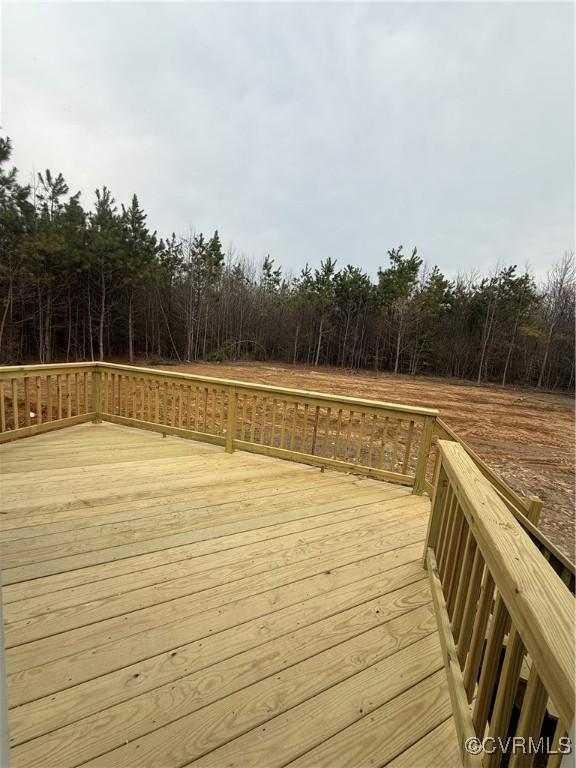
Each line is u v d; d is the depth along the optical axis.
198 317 24.56
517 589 0.93
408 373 25.39
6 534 2.41
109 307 20.70
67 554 2.23
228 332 27.39
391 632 1.80
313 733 1.30
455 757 1.26
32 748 1.18
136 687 1.42
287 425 8.39
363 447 7.27
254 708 1.37
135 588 1.98
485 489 1.60
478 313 25.36
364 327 27.08
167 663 1.53
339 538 2.66
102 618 1.75
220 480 3.57
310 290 27.20
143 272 20.02
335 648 1.68
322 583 2.14
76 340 20.86
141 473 3.59
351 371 24.17
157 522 2.69
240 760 1.20
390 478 3.76
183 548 2.39
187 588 2.01
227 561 2.28
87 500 2.95
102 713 1.31
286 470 3.93
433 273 26.44
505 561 1.05
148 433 4.88
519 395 18.33
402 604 2.01
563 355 23.36
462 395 16.42
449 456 2.06
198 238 23.89
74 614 1.76
